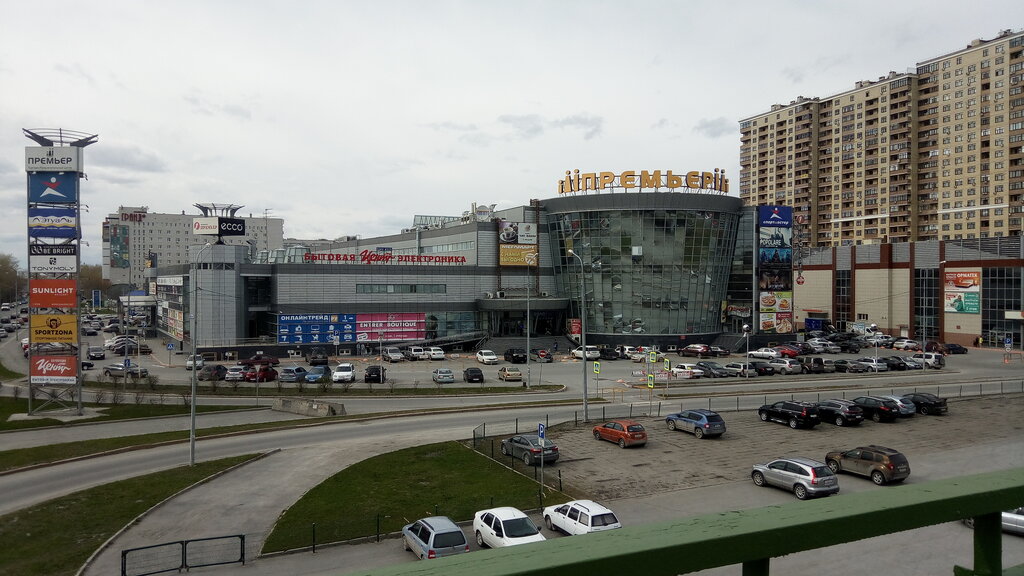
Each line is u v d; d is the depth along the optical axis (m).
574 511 22.83
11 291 198.75
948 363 77.38
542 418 44.62
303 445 37.00
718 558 2.19
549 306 91.19
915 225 140.25
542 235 98.06
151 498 27.47
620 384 61.25
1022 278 86.19
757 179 180.50
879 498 2.62
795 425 40.72
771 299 92.56
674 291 91.50
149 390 55.62
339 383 60.59
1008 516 22.22
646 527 2.32
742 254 93.94
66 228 46.44
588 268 93.81
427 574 1.90
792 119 168.88
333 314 84.94
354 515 25.38
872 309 105.12
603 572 1.99
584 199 93.06
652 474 30.75
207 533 23.77
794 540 2.35
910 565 19.12
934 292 96.75
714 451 35.09
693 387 59.69
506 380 62.88
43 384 45.88
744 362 71.19
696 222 91.19
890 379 64.19
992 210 126.00
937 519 2.63
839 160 157.25
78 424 43.03
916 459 33.34
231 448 36.53
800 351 86.06
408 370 71.25
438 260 91.12
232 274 82.50
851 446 36.06
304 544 22.61
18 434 40.41
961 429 40.56
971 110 130.00
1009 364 75.94
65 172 46.53
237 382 59.84
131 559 21.39
